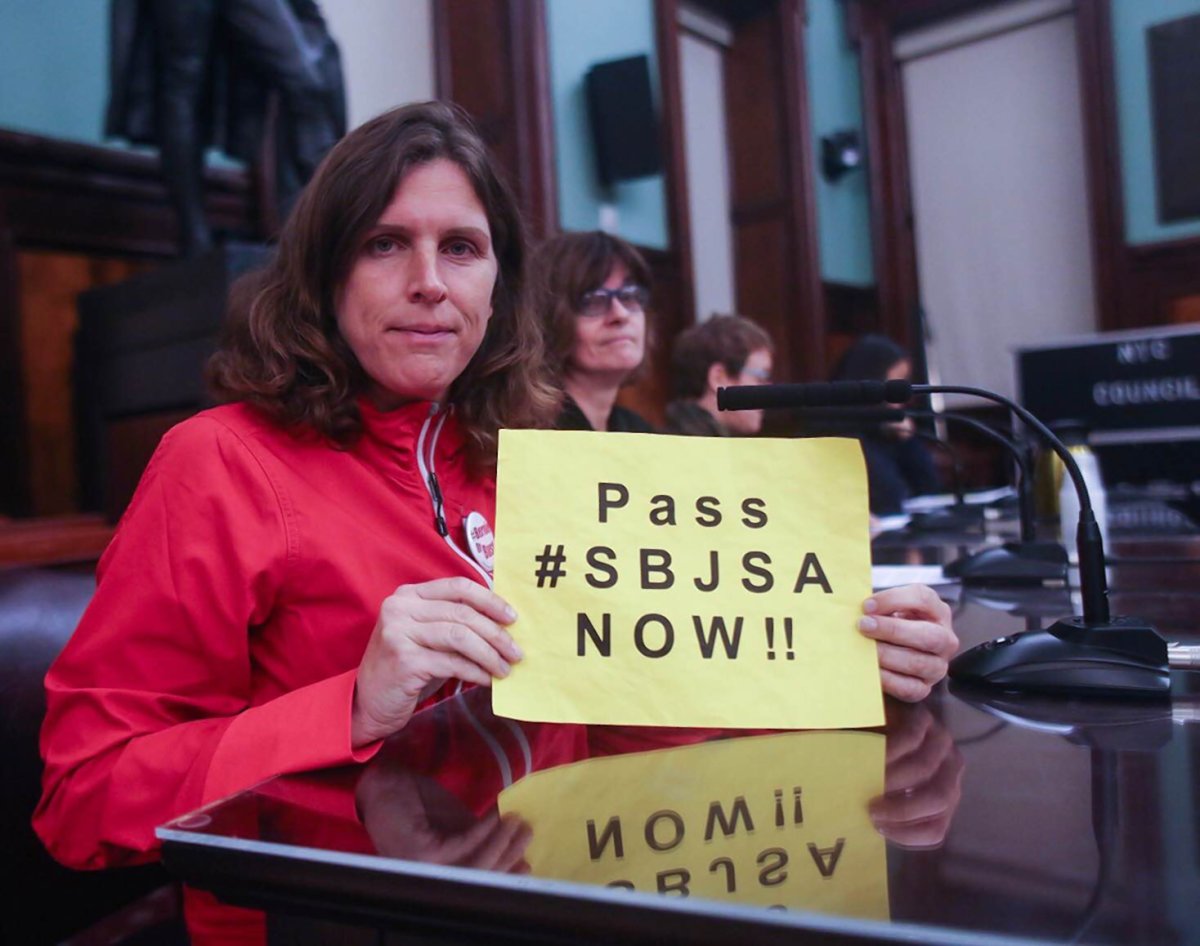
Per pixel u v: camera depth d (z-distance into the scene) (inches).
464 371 39.0
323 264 34.1
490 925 15.6
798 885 14.7
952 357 254.4
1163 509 90.5
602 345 77.4
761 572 25.9
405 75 147.2
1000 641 28.5
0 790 35.8
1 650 36.5
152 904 43.2
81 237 108.2
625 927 14.5
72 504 107.3
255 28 87.7
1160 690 25.6
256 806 19.6
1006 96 243.8
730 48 229.1
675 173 186.4
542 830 17.5
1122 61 222.2
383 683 23.6
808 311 223.6
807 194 223.9
